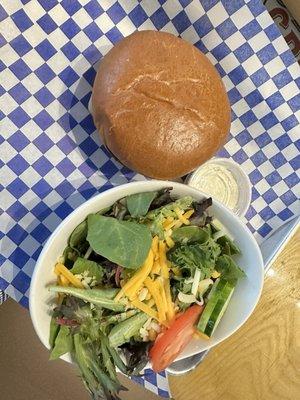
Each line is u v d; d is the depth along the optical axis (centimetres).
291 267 31
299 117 29
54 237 24
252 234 28
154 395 31
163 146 25
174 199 27
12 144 27
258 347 31
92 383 25
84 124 28
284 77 29
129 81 25
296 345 32
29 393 30
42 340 25
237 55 29
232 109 29
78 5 27
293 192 30
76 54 28
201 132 26
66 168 28
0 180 27
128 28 28
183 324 26
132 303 25
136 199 26
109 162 29
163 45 25
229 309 28
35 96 27
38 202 28
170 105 25
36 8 27
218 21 28
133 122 25
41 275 24
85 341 26
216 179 29
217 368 31
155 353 26
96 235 25
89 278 26
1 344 30
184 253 26
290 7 28
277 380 32
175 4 28
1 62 27
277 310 31
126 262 25
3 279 28
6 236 28
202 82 26
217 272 27
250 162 30
